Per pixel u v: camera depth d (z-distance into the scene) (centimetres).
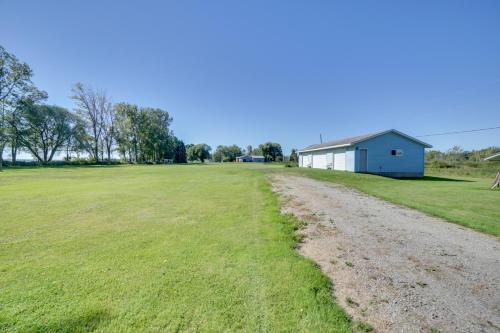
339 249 416
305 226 541
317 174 1675
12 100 3931
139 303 264
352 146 1983
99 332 223
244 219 604
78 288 293
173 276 322
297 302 267
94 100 5306
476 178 1970
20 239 466
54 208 735
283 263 358
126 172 2442
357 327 229
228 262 363
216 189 1122
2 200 866
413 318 241
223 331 224
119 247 424
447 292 288
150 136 6022
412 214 637
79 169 3106
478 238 466
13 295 279
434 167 2961
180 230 520
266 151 8650
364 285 303
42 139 4894
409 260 373
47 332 222
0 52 3706
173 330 225
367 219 590
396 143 2022
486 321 237
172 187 1209
